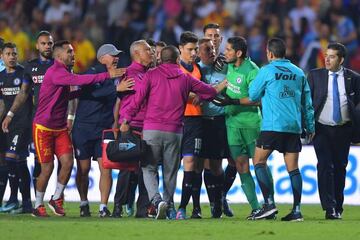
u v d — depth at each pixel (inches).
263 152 1464.1
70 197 1990.7
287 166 1476.4
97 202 1947.6
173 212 1518.2
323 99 1518.2
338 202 1562.5
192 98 1514.5
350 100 1521.9
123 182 1518.2
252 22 2787.9
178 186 1963.6
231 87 1519.4
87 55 2672.2
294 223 1401.3
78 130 1557.6
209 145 1551.4
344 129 1530.5
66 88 1520.7
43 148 1524.4
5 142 1705.2
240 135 1523.1
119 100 1568.7
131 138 1441.9
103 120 1560.0
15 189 1686.8
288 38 2586.1
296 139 1465.3
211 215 1608.0
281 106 1449.3
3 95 1695.4
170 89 1445.6
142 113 1505.9
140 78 1493.6
